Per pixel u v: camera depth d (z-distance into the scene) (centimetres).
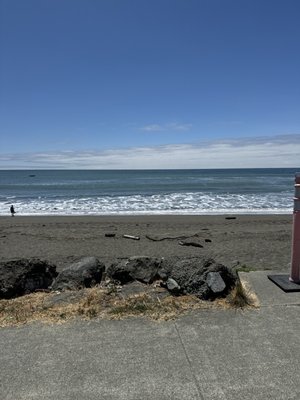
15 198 3578
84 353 296
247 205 2758
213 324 344
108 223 1911
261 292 425
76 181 6750
